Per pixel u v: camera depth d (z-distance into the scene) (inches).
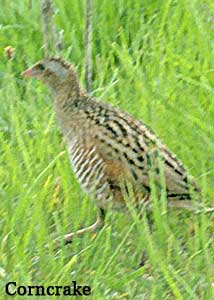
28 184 565.3
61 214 564.7
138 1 724.0
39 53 700.0
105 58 690.8
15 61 697.6
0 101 653.3
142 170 541.3
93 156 547.5
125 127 553.6
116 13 719.1
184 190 538.6
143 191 542.0
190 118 607.5
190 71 668.7
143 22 711.1
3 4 735.1
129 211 549.3
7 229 544.4
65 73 576.4
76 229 542.9
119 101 639.8
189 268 520.7
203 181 548.1
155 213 527.8
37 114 629.9
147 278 522.9
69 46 710.5
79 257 533.6
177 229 556.1
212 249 537.3
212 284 497.0
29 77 639.8
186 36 700.0
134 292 513.3
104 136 550.3
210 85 658.8
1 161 591.8
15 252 523.2
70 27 716.0
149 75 661.3
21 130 612.1
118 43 711.7
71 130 561.9
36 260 533.6
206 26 700.0
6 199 555.5
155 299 498.0
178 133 607.5
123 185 541.6
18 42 709.9
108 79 675.4
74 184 576.4
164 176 534.3
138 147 546.6
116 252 510.0
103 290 506.6
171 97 638.5
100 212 559.5
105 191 547.5
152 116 611.8
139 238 530.6
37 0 733.9
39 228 532.1
